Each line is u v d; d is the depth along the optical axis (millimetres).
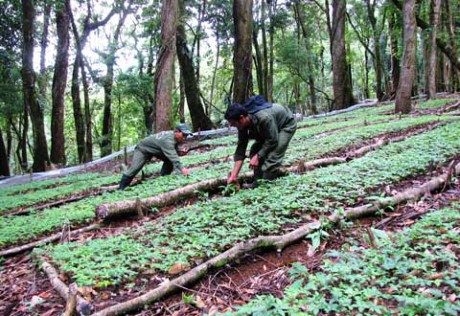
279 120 7059
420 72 33812
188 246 4844
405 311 3027
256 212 5738
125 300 3990
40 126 20312
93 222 7102
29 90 19594
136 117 33062
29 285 4695
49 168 18828
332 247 4742
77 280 4289
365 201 5852
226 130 19016
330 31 29594
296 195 6129
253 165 6887
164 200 7199
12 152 39469
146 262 4574
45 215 7785
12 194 12133
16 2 18953
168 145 9062
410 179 6781
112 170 14039
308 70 29250
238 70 19688
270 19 27812
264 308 3256
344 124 15328
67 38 21656
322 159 8812
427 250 4004
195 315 3688
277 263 4516
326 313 3254
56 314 3943
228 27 25688
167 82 15883
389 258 3910
